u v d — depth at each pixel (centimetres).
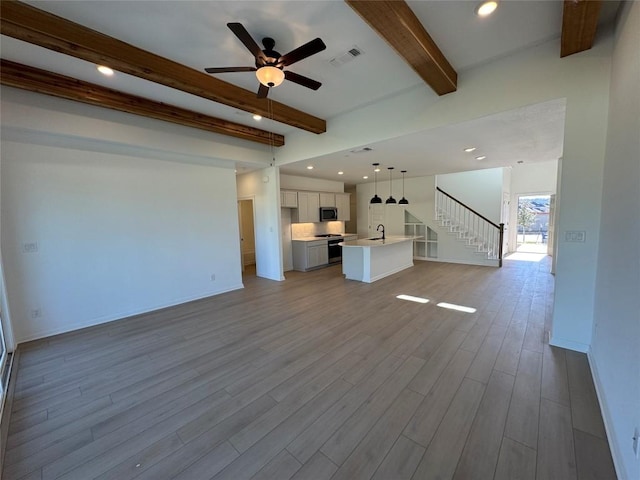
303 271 722
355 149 443
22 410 208
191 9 206
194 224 484
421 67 261
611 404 171
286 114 396
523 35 247
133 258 414
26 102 311
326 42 249
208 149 476
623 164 179
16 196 321
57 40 217
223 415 199
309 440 174
